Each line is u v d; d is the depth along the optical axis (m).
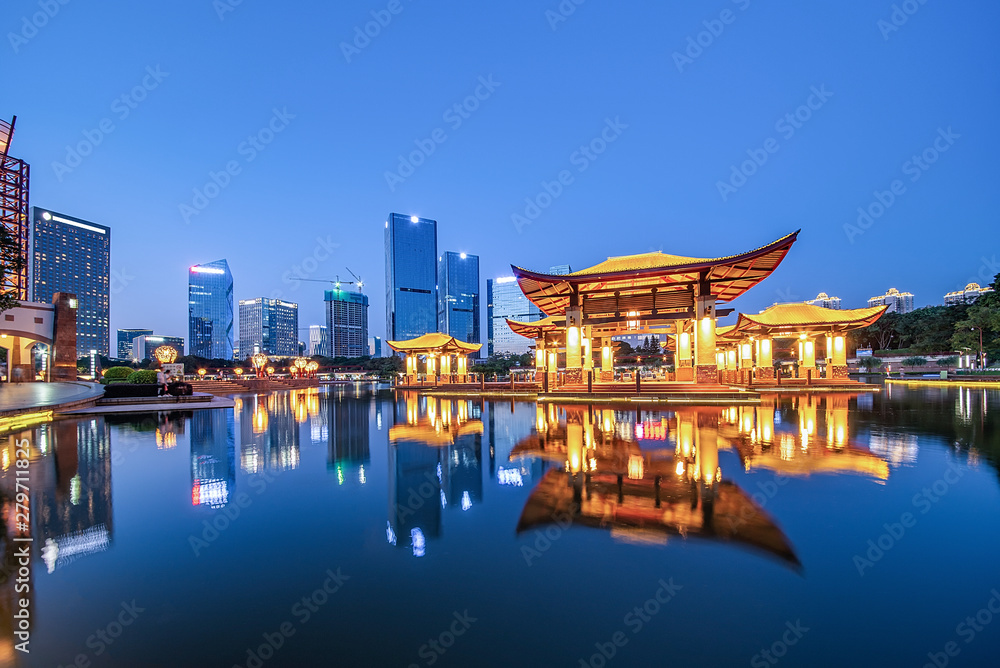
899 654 3.46
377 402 31.42
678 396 24.39
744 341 45.50
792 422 15.70
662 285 27.97
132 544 5.76
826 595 4.34
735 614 4.03
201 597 4.44
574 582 4.64
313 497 7.76
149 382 32.50
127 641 3.72
